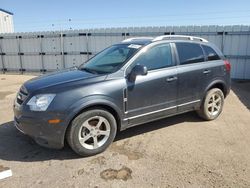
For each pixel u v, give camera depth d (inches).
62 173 131.0
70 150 156.0
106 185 120.4
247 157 145.6
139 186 119.3
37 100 136.5
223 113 230.2
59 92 136.9
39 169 135.0
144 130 187.0
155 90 166.2
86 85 143.2
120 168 135.0
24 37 551.8
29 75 549.3
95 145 148.2
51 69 549.6
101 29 493.7
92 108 145.5
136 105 160.1
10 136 178.4
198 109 199.9
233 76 439.2
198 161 141.4
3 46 574.2
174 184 120.4
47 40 536.7
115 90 149.3
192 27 443.2
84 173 130.8
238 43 425.7
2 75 548.1
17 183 122.7
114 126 153.6
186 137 174.4
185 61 183.8
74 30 512.4
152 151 153.9
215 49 208.5
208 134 179.6
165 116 178.2
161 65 171.5
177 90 178.1
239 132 183.3
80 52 518.6
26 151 155.8
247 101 282.5
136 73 151.9
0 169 135.4
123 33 482.3
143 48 166.2
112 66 162.6
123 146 161.2
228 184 120.2
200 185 119.5
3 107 256.8
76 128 140.2
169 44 178.1
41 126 134.6
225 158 144.5
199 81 190.2
